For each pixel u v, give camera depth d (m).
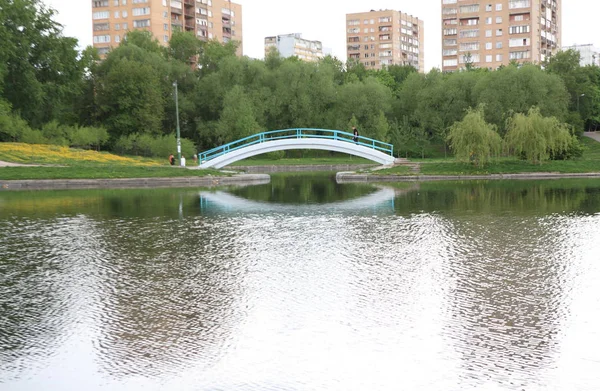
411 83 92.25
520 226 24.97
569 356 11.15
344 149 58.22
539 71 80.38
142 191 43.56
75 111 81.19
